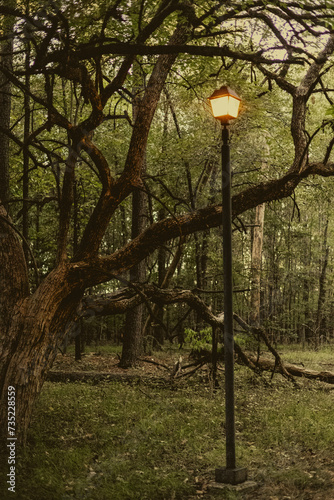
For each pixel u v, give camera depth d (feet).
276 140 55.52
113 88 26.63
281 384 41.91
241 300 76.89
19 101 46.26
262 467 22.45
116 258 27.12
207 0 25.86
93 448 24.25
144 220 57.52
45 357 24.97
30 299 25.53
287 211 99.45
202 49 24.76
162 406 32.50
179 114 63.41
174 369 42.60
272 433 26.99
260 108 48.03
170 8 24.90
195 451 24.40
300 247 101.30
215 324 37.37
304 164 28.86
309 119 55.67
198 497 19.52
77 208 56.59
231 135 54.03
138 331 55.06
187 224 27.68
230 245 21.29
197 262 71.20
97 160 26.27
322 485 19.53
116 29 28.32
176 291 33.22
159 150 65.10
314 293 112.37
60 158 27.09
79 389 37.65
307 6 22.40
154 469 21.86
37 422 27.30
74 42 26.25
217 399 36.32
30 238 65.67
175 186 62.18
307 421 28.91
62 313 26.13
